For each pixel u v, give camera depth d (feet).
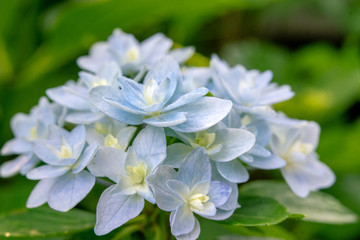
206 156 1.16
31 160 1.32
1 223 1.34
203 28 2.43
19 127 1.38
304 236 1.89
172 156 1.19
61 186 1.20
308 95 2.15
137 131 1.29
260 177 1.92
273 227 1.38
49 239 1.37
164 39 1.42
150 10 1.75
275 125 1.32
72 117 1.25
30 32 1.97
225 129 1.19
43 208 1.37
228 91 1.25
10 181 1.75
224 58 2.47
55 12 1.86
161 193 1.14
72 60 1.99
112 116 1.17
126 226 1.34
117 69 1.26
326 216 1.36
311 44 2.89
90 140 1.22
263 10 2.57
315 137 1.36
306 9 2.89
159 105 1.15
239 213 1.23
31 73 1.86
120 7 1.68
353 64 2.34
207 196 1.16
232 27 2.50
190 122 1.17
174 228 1.13
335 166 2.05
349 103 2.27
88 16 1.69
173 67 1.21
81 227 1.33
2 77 1.91
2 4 1.81
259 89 1.33
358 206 1.96
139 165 1.16
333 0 2.47
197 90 1.15
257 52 2.46
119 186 1.16
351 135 1.98
